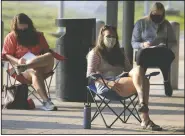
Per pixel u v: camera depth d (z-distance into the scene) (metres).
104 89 19.53
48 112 23.05
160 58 26.19
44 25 66.00
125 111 22.09
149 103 26.16
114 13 29.91
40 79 23.52
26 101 23.56
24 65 22.89
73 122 21.05
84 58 25.23
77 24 25.09
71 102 25.58
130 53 29.84
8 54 23.36
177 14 74.38
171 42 26.92
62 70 25.55
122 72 21.08
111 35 20.47
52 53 23.45
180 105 25.80
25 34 23.56
